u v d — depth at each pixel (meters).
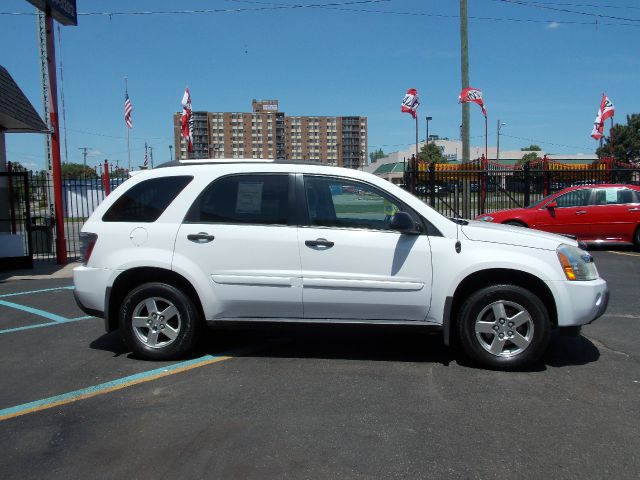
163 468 3.42
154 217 5.37
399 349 5.83
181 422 4.07
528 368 5.16
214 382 4.88
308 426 3.98
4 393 4.70
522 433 3.86
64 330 6.78
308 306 5.16
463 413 4.19
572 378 4.93
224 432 3.89
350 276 5.07
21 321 7.27
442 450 3.62
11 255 11.98
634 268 11.05
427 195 18.95
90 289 5.41
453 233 5.08
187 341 5.39
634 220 13.51
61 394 4.65
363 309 5.13
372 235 5.09
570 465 3.42
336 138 122.19
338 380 4.90
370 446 3.67
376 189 5.23
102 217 5.48
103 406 4.39
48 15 12.27
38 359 5.61
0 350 5.94
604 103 23.12
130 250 5.32
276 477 3.30
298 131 120.56
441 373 5.07
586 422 4.04
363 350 5.80
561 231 13.76
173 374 5.10
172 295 5.32
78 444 3.75
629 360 5.43
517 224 13.94
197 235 5.23
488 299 5.03
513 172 18.66
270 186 5.30
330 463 3.46
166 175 5.48
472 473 3.33
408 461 3.47
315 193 5.27
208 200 5.33
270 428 3.95
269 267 5.15
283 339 6.24
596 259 12.36
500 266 4.95
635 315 7.20
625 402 4.39
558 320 4.98
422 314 5.11
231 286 5.20
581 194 13.87
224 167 5.41
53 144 12.57
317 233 5.12
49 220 14.25
